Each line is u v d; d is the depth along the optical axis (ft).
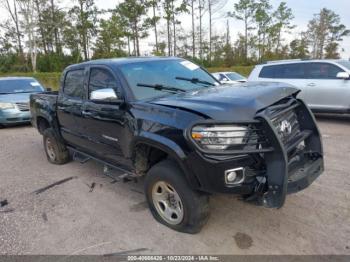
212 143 8.46
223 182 8.46
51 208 12.76
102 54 148.56
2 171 17.84
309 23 208.64
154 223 11.08
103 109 12.30
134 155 11.07
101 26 146.82
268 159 8.57
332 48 213.87
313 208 11.46
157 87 11.79
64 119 16.10
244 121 8.40
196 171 8.74
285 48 173.47
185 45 169.99
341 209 11.30
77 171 17.07
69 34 157.38
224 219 11.05
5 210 12.73
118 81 11.74
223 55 171.42
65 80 16.24
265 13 168.35
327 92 25.63
